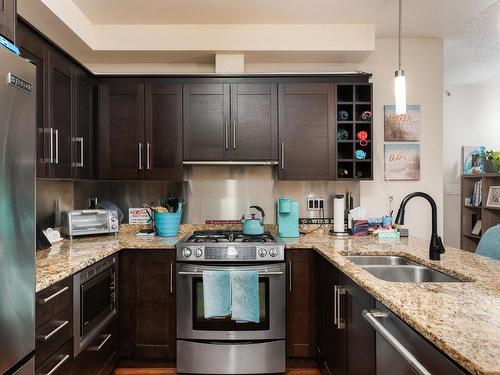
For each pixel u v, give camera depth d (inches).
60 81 84.0
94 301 76.4
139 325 91.8
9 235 41.9
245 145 104.7
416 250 81.4
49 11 81.4
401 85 81.0
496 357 28.3
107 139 104.5
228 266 87.8
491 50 133.0
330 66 117.5
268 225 113.7
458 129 182.4
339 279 71.9
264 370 88.7
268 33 105.7
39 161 74.1
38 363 54.4
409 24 106.7
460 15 101.2
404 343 41.9
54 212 102.3
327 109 105.0
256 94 104.9
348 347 65.7
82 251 80.6
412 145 117.3
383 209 117.2
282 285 89.4
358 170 111.3
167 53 107.7
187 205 113.9
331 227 113.3
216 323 88.4
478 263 66.9
